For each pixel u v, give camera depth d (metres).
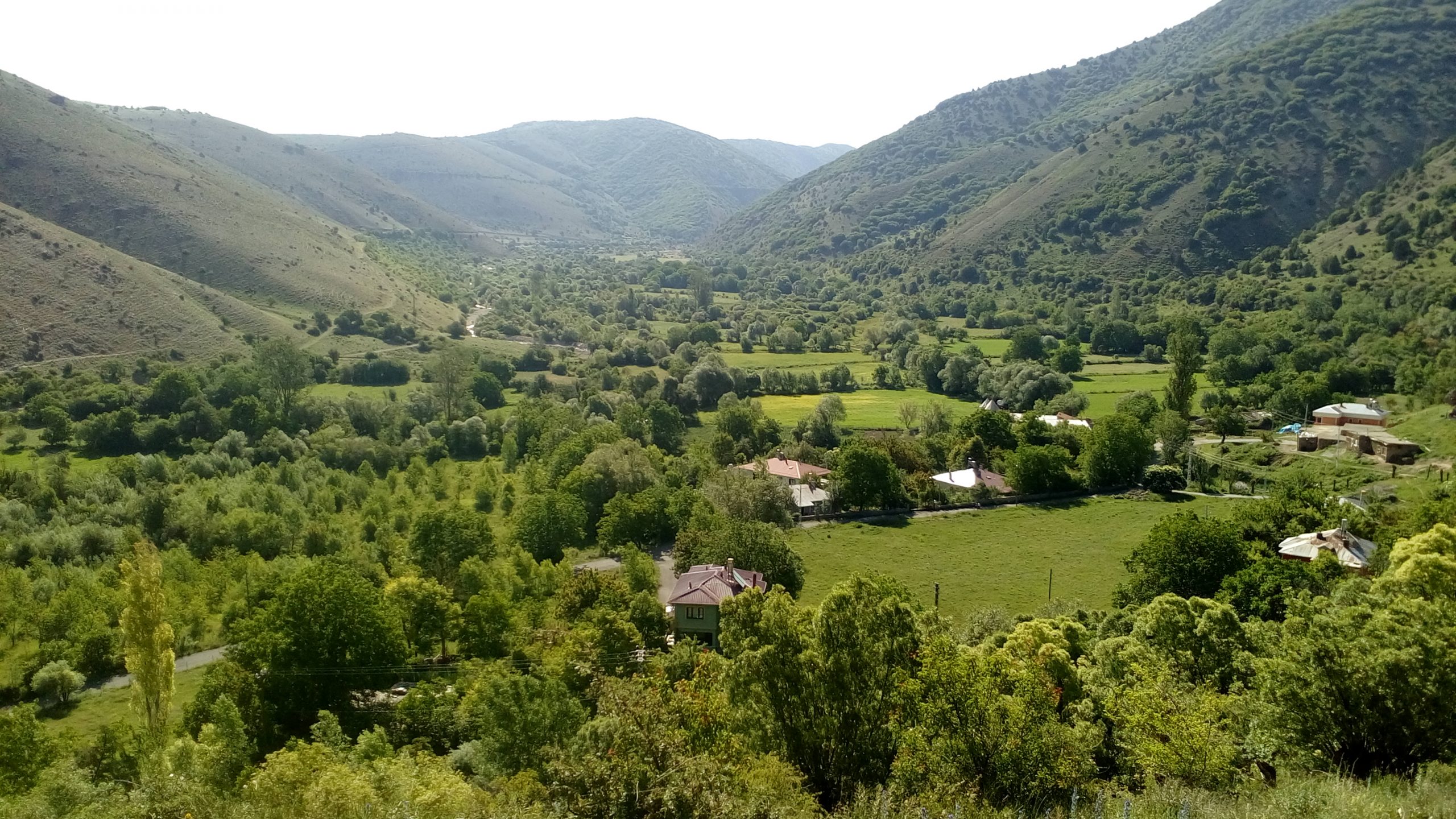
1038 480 85.25
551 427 100.25
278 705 41.19
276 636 42.09
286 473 85.81
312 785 22.56
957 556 68.44
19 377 103.81
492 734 33.09
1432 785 16.00
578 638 42.84
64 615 52.84
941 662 20.80
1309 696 20.00
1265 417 106.81
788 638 22.94
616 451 80.62
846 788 20.59
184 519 70.12
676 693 24.95
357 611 43.75
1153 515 77.81
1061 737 20.00
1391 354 113.31
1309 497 61.19
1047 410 113.19
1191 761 20.27
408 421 109.38
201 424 99.75
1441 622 21.78
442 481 90.31
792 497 79.25
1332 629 20.77
